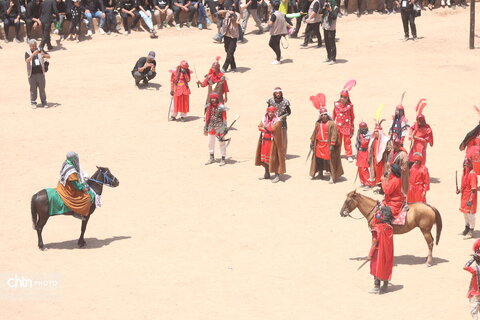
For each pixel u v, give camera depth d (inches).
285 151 1603.1
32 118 1939.0
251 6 2684.5
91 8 2684.5
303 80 2183.8
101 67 2341.3
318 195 1465.3
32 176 1579.7
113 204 1439.5
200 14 2800.2
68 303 1050.1
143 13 2684.5
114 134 1828.2
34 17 2571.4
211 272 1144.8
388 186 1145.4
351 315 1003.3
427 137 1473.9
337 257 1193.4
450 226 1315.2
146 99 2085.4
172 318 1000.9
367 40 2578.7
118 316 1008.9
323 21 2294.5
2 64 2359.7
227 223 1337.4
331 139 1505.9
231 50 2255.2
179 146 1754.4
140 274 1141.1
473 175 1243.8
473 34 2448.3
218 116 1622.8
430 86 2114.9
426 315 1001.5
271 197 1457.9
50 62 2395.4
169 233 1301.7
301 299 1053.2
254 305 1034.1
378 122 1486.2
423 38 2566.4
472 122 1847.9
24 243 1269.7
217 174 1587.1
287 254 1205.7
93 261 1190.9
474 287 971.3
